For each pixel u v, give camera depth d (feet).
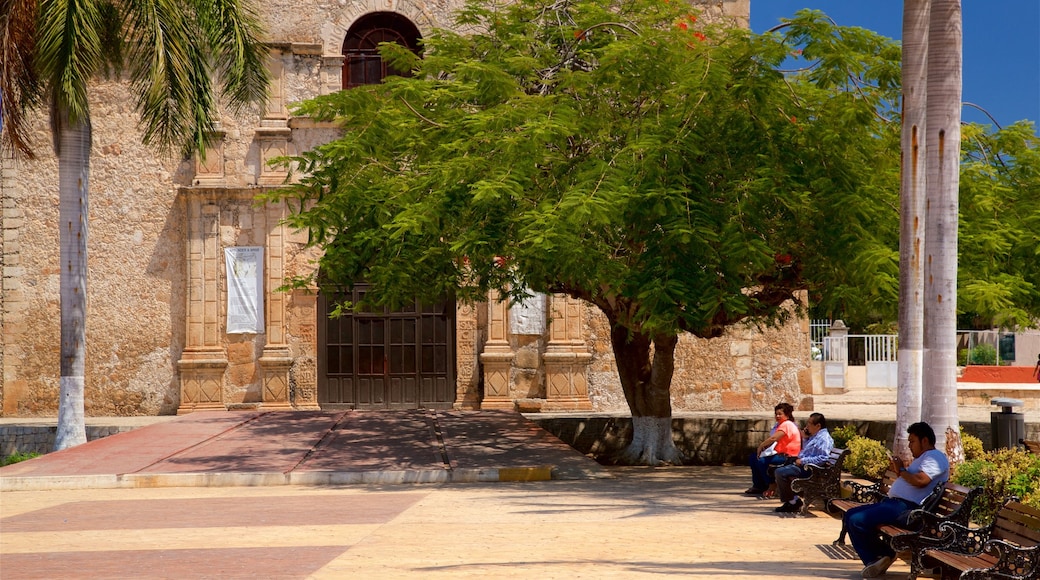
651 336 53.78
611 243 48.78
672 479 51.13
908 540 24.00
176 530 34.45
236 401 78.02
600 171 42.93
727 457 67.87
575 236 41.83
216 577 26.13
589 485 47.03
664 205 42.14
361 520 36.11
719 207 45.09
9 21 55.26
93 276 78.33
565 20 55.11
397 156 53.83
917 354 36.94
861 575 25.55
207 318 77.87
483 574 25.79
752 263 43.21
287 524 35.40
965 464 33.32
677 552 28.91
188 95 57.88
